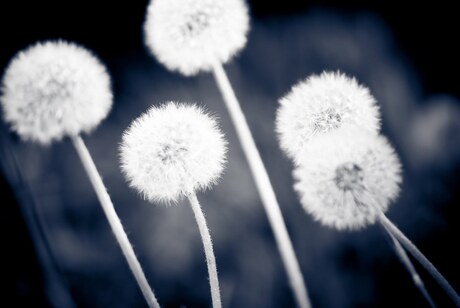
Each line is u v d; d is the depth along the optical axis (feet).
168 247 1.86
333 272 1.79
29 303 1.64
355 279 1.77
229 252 1.85
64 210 1.85
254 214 1.88
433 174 1.83
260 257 1.83
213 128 1.41
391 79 1.93
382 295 1.74
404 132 1.88
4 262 1.63
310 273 1.81
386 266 1.76
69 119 1.44
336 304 1.76
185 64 1.58
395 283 1.74
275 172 1.90
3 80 1.48
